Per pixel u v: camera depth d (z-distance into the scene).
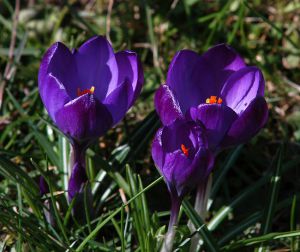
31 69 0.77
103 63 0.58
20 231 0.56
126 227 0.59
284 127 0.72
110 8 0.77
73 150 0.58
